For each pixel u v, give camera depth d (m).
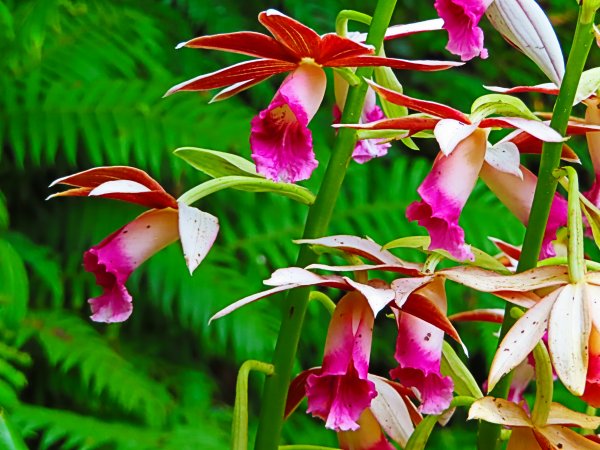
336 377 0.70
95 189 0.69
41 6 1.06
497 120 0.69
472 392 0.73
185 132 1.16
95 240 1.15
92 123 1.13
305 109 0.70
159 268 1.14
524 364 0.77
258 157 0.70
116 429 1.03
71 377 1.15
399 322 0.71
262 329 1.15
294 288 0.72
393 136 0.72
